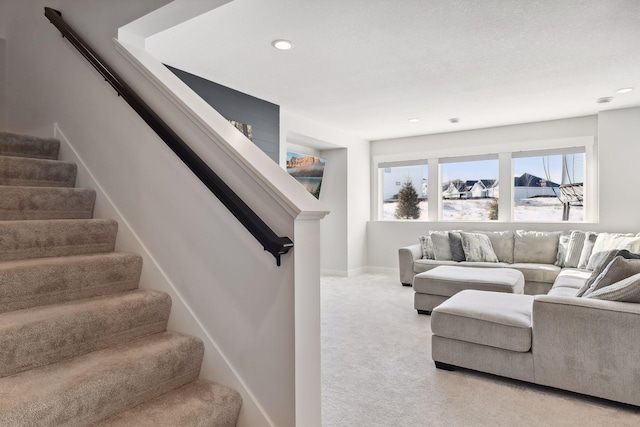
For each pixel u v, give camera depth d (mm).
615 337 2174
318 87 4207
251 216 1490
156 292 1904
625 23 2809
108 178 2242
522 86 4156
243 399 1640
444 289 4094
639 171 4902
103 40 2225
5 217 1967
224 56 3404
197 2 1876
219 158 1704
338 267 6699
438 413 2133
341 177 6648
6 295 1552
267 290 1563
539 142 5699
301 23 2824
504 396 2334
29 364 1406
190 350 1702
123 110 2141
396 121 5688
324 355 3008
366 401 2270
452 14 2695
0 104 2945
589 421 2053
